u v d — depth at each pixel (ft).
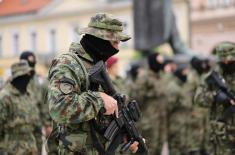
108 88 21.09
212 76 34.99
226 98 33.96
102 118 21.11
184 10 226.99
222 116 34.60
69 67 20.54
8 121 33.50
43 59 255.29
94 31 20.80
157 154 49.47
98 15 20.99
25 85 34.12
